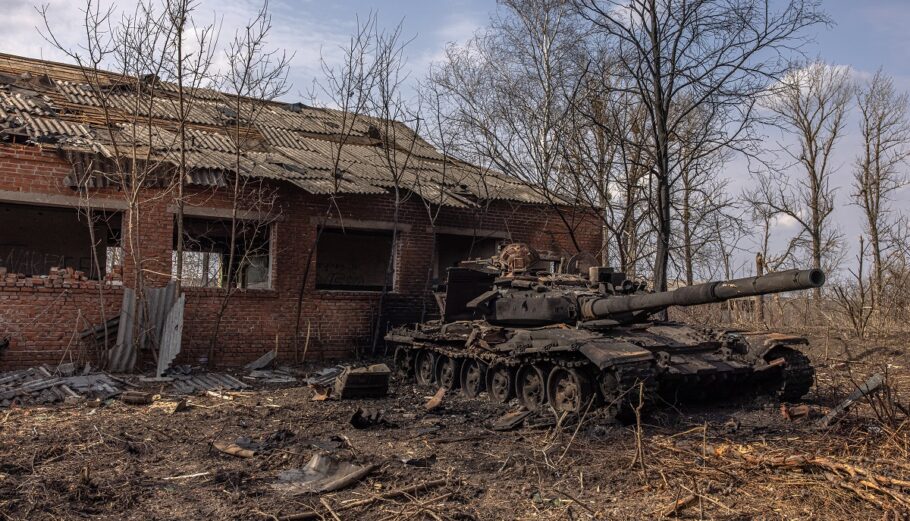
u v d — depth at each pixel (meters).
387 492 6.18
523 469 7.00
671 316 23.73
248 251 15.34
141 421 9.33
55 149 12.80
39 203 12.76
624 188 19.97
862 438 7.61
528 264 12.88
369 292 16.28
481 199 17.44
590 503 6.00
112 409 10.17
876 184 28.02
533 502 6.04
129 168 13.46
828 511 5.61
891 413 8.52
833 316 20.83
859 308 18.47
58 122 14.27
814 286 6.98
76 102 15.98
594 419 9.02
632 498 6.11
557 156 20.03
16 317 12.59
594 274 11.80
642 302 9.62
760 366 10.52
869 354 15.44
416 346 13.39
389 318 16.48
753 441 7.97
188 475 6.81
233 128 17.77
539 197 18.39
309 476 6.79
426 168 18.73
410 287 16.75
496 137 19.42
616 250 22.62
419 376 13.80
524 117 19.83
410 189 16.16
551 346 9.84
